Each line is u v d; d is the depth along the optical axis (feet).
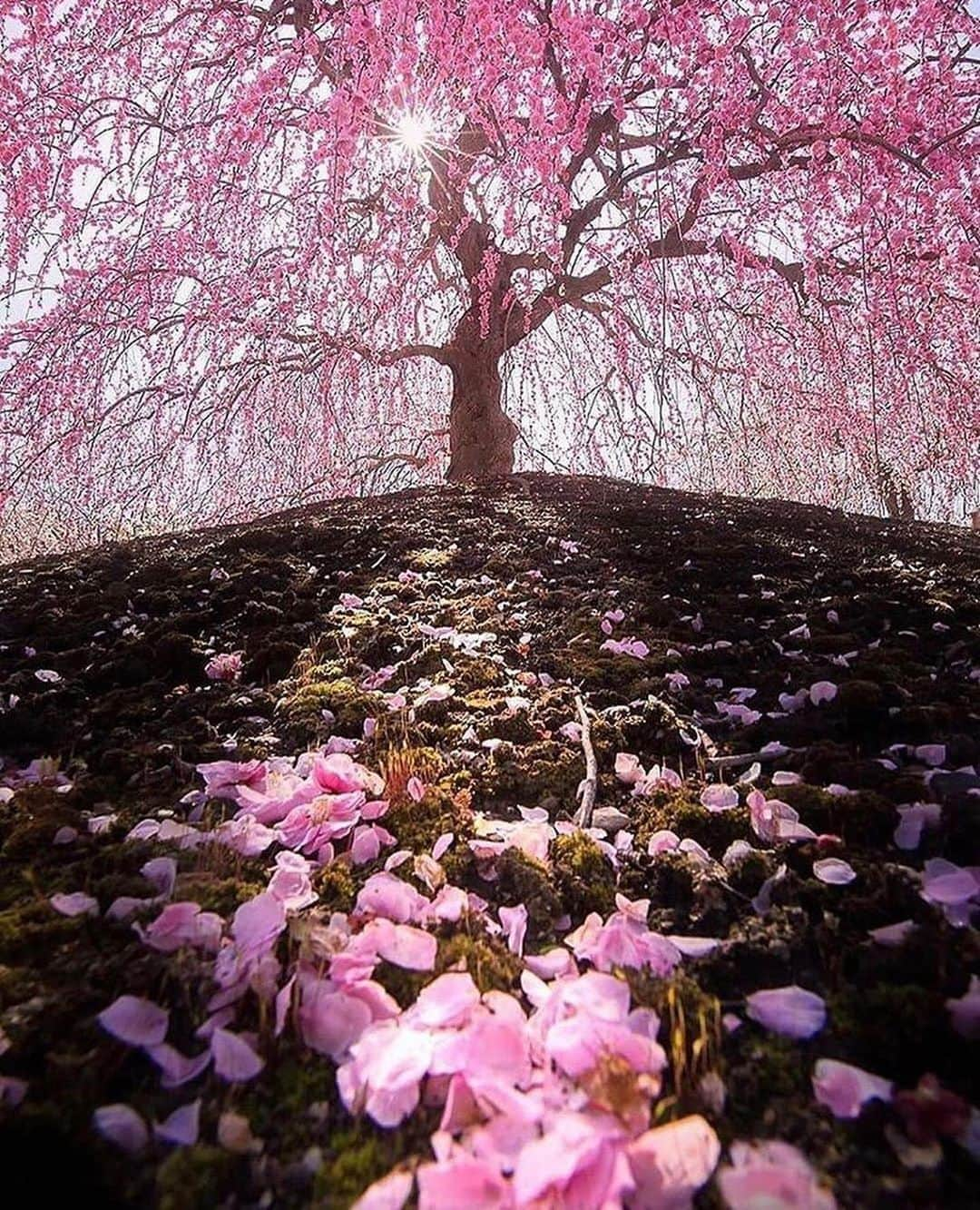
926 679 5.97
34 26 11.17
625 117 11.97
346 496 15.87
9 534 16.19
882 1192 2.40
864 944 3.38
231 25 12.87
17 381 12.92
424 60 10.19
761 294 15.29
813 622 7.41
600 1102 2.59
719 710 5.81
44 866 4.18
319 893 3.87
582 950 3.45
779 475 18.30
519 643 7.06
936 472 16.57
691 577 8.74
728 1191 2.38
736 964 3.36
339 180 11.39
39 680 6.67
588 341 18.06
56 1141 2.56
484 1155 2.47
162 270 12.62
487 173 12.42
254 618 7.64
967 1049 2.85
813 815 4.26
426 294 15.61
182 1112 2.69
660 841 4.18
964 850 4.00
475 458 16.19
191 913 3.57
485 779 4.90
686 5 10.59
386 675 6.37
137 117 12.50
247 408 15.69
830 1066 2.79
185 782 5.07
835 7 10.07
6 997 3.18
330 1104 2.76
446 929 3.65
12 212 10.99
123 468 15.44
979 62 11.28
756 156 13.23
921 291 12.44
